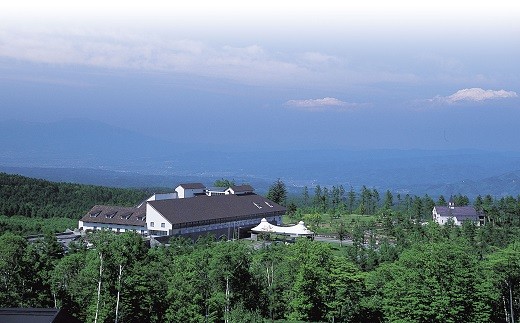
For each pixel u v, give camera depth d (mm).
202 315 69125
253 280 75688
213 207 167250
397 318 76812
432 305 74812
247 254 76875
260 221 179500
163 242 140125
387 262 102625
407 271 78312
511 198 182250
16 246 65500
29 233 131000
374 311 80750
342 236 151000
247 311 69250
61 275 68812
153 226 151375
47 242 82000
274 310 78500
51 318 42688
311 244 82938
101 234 77875
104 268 66375
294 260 80875
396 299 77375
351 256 109500
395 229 149500
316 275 77938
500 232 136875
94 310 65312
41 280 66750
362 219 188125
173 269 76500
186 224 153125
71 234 133125
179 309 68000
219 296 69750
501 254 83312
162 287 69562
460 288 75688
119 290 65812
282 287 80312
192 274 70438
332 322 78250
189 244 120875
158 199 172125
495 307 81812
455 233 140000
